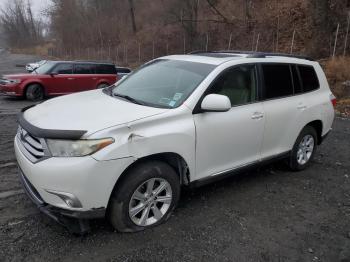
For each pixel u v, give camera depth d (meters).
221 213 4.28
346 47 15.99
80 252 3.40
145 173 3.61
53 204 3.34
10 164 5.56
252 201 4.65
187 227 3.92
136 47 36.09
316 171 5.88
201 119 4.02
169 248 3.54
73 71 13.94
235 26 24.62
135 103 4.11
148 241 3.62
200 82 4.16
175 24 30.89
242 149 4.59
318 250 3.69
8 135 7.38
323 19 16.86
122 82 5.00
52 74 13.41
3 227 3.75
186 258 3.41
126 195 3.54
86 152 3.25
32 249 3.41
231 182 5.22
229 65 4.45
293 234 3.95
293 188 5.14
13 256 3.29
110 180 3.36
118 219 3.58
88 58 42.47
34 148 3.49
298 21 20.94
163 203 3.93
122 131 3.42
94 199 3.33
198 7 27.98
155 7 40.59
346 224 4.24
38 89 13.20
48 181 3.26
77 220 3.57
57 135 3.25
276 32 21.52
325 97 5.91
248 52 5.23
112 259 3.33
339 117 10.30
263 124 4.75
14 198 4.41
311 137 5.82
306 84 5.61
